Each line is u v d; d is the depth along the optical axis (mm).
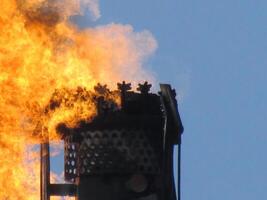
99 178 31875
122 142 31844
